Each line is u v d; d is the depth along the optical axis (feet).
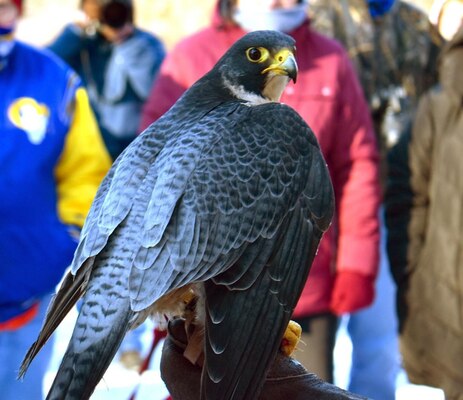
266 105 14.67
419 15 25.35
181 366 13.19
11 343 22.38
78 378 12.09
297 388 12.75
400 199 21.95
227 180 13.60
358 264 22.11
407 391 26.45
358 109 22.38
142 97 29.07
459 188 20.83
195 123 14.21
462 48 21.11
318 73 22.02
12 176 21.88
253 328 13.02
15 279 21.99
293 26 21.90
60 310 13.10
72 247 22.39
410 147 21.85
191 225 13.12
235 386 12.56
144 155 13.73
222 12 22.20
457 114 21.15
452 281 20.92
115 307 12.54
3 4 21.83
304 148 14.38
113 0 28.73
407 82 25.13
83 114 22.72
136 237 12.91
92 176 22.67
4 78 22.11
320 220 14.20
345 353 26.84
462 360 20.97
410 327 21.59
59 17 51.78
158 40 29.60
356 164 22.36
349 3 25.12
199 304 13.17
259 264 13.44
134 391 17.16
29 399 22.56
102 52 29.04
